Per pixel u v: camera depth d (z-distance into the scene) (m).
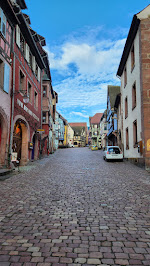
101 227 3.78
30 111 16.89
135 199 5.63
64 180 8.78
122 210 4.73
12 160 11.82
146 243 3.17
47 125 27.20
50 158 22.58
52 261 2.71
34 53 18.48
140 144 12.97
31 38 15.91
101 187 7.28
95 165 15.18
